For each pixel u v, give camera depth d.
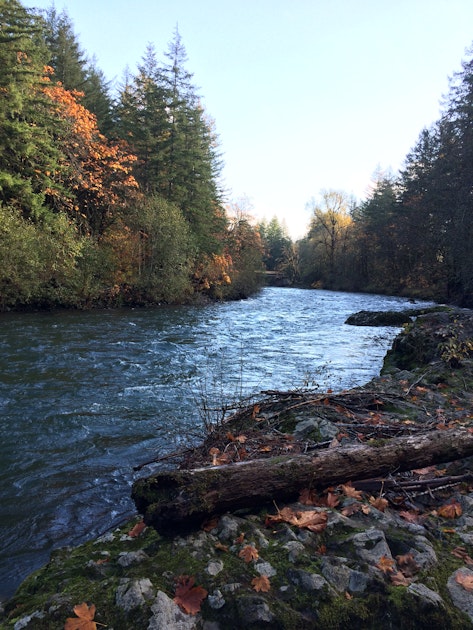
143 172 30.55
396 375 7.76
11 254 17.12
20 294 18.36
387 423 4.96
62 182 22.88
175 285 26.47
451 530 2.89
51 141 20.73
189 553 2.54
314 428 4.71
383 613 2.14
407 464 3.58
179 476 2.84
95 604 2.16
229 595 2.20
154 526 2.72
